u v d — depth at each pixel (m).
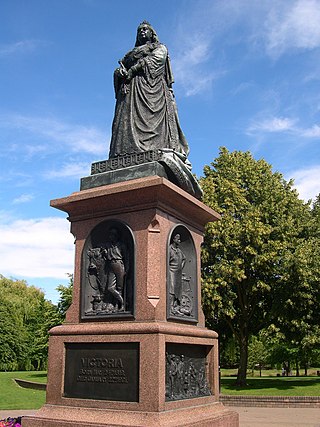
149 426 6.48
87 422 6.90
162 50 9.51
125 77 9.41
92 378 7.42
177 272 8.06
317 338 24.66
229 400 20.53
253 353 56.47
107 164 8.77
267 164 29.86
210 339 8.52
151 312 7.31
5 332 56.34
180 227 8.41
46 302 59.94
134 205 7.94
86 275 8.17
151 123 9.05
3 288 60.00
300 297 24.77
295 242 26.78
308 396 19.67
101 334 7.47
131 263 7.75
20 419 7.99
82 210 8.48
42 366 60.53
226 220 25.97
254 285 25.88
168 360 7.32
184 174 8.45
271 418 15.21
